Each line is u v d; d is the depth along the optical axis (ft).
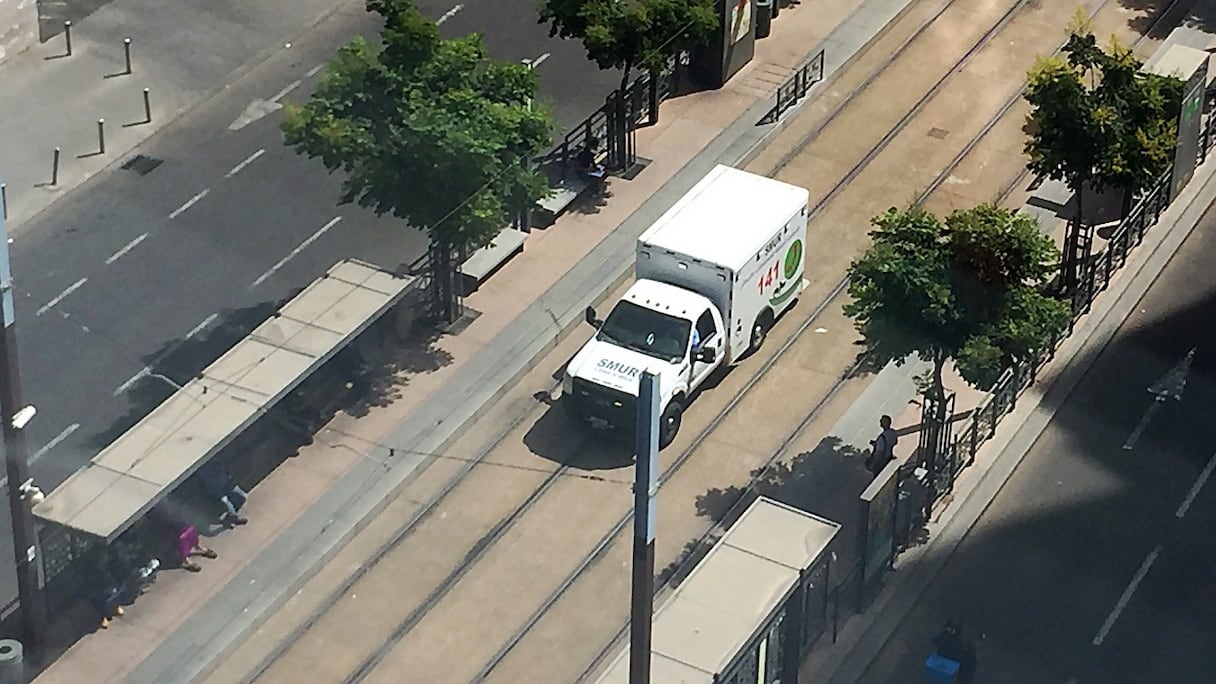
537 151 144.87
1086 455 138.41
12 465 115.14
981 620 124.67
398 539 130.41
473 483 135.13
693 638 109.09
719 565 114.32
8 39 178.19
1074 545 130.93
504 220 143.74
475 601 126.11
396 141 139.85
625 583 127.65
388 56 143.02
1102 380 145.59
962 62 182.91
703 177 163.32
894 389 143.95
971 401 141.38
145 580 124.47
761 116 173.06
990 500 133.90
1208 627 125.18
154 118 173.58
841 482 135.54
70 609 122.31
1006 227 124.26
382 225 160.76
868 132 173.27
